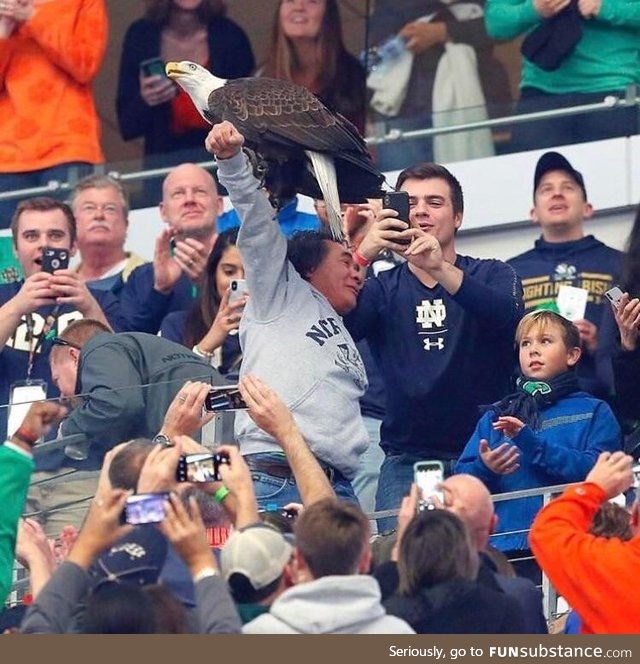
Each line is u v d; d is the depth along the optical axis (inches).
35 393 1744.6
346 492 1487.5
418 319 1678.2
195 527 1216.2
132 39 2235.5
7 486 1323.8
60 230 1996.8
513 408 1620.3
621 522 1348.4
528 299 1984.5
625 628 1254.3
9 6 2156.7
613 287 1831.9
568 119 2092.8
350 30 2178.9
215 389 1402.6
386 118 2155.5
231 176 1437.0
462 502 1306.6
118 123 2234.3
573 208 1989.4
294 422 1365.7
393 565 1278.3
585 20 2090.3
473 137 2113.7
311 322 1494.8
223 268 1807.3
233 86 1520.7
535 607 1291.8
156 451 1264.8
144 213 2153.1
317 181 1520.7
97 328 1747.0
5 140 2169.0
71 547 1305.4
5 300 2085.4
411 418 1680.6
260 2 2220.7
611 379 1797.5
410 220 1656.0
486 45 2165.4
